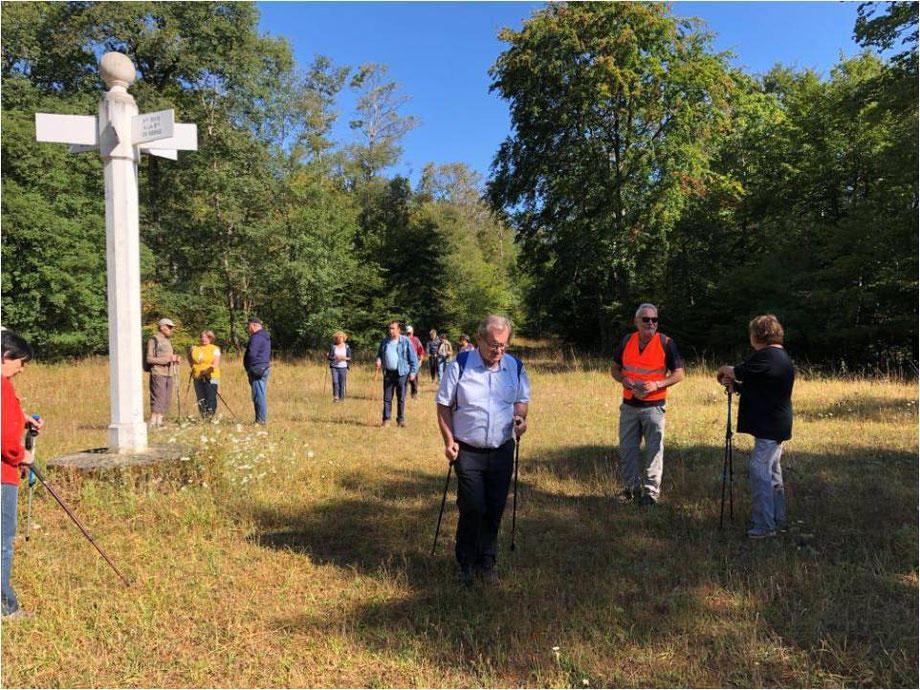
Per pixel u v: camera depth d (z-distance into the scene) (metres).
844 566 3.99
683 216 24.66
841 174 21.34
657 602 3.53
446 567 4.04
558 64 21.77
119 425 5.76
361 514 5.14
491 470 3.80
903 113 16.89
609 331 26.20
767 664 2.93
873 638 3.12
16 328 20.22
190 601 3.53
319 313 28.31
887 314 18.27
